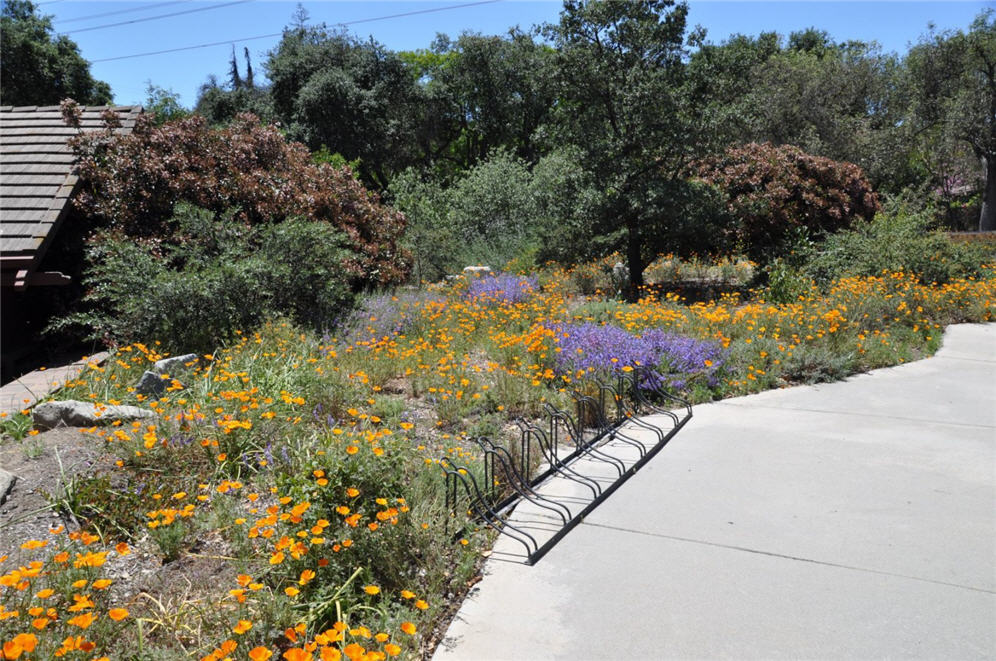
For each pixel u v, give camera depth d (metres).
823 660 2.63
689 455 4.90
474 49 36.78
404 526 3.25
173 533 3.13
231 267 7.55
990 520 3.80
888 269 11.38
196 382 5.36
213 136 10.33
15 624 2.48
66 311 9.34
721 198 14.05
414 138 37.97
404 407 5.44
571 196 14.24
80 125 10.51
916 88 32.75
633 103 13.12
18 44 30.38
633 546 3.57
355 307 9.06
